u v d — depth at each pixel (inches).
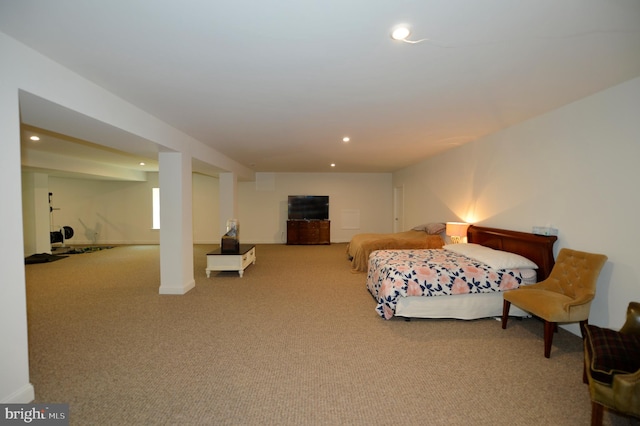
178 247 156.6
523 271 124.0
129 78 89.0
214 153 205.3
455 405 71.4
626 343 64.6
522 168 136.4
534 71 85.1
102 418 66.4
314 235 346.3
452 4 55.8
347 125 143.3
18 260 67.7
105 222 350.3
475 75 87.8
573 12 58.1
